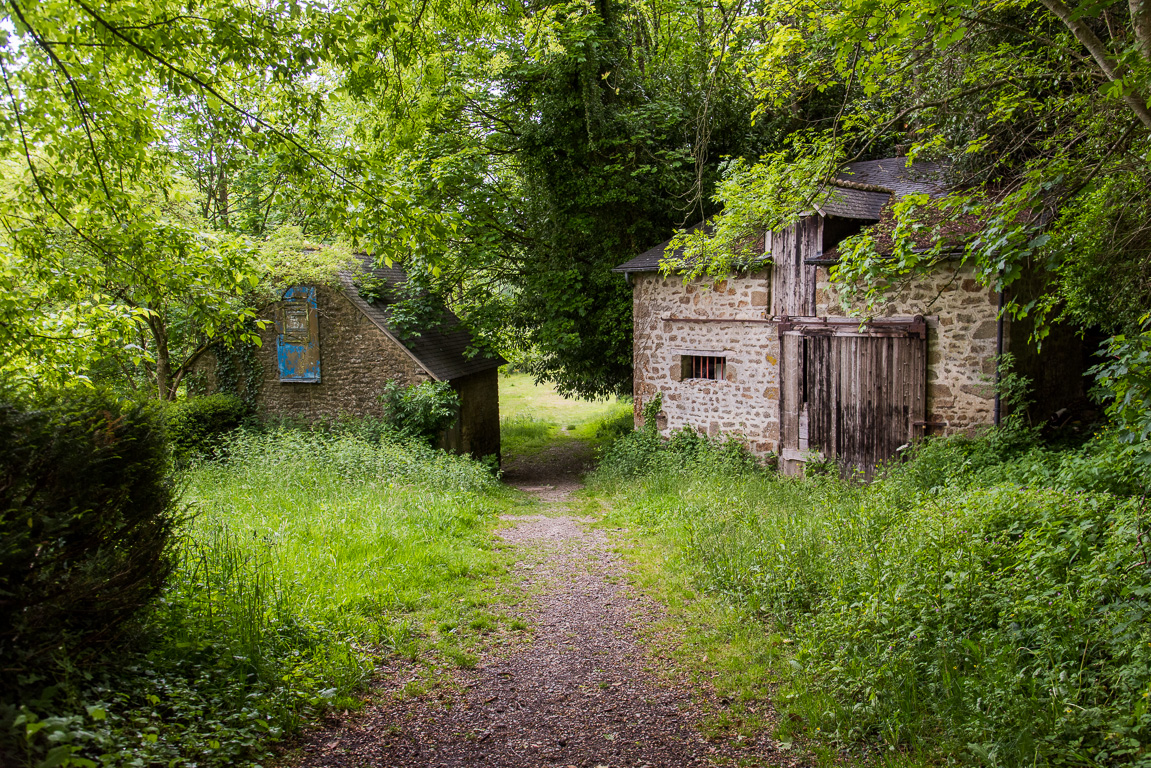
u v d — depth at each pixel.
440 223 6.18
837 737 3.82
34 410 3.33
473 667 4.98
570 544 8.66
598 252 16.42
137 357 7.50
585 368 17.00
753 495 9.59
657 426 14.14
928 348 10.18
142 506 3.97
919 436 10.30
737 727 4.08
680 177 15.91
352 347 16.14
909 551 5.44
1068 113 7.03
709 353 13.17
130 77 5.46
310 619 5.10
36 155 6.97
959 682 3.94
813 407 11.65
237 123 5.38
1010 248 5.38
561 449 20.88
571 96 15.01
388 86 6.92
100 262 6.52
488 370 19.09
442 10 7.04
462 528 8.91
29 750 2.69
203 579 5.08
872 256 6.36
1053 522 5.47
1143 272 6.58
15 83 5.28
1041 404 10.19
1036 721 3.44
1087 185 6.23
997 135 8.11
